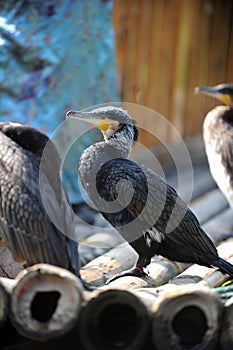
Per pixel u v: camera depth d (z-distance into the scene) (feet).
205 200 54.29
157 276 32.71
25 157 27.20
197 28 71.82
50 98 49.32
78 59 50.37
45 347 23.56
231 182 44.75
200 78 73.31
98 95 51.70
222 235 46.70
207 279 31.50
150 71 67.21
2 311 22.45
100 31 51.42
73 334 23.32
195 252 31.42
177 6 68.85
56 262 26.07
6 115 48.29
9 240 26.61
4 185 26.66
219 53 75.46
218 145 45.75
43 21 49.93
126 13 63.93
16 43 48.91
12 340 23.67
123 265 34.58
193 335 23.11
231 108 48.16
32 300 22.52
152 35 66.80
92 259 40.68
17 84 48.78
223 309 22.89
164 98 69.41
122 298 22.59
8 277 30.48
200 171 65.36
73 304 22.29
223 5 74.59
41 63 49.16
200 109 73.36
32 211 26.21
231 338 22.79
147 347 23.40
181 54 70.28
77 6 50.55
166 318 22.54
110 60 52.42
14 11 49.78
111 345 22.86
